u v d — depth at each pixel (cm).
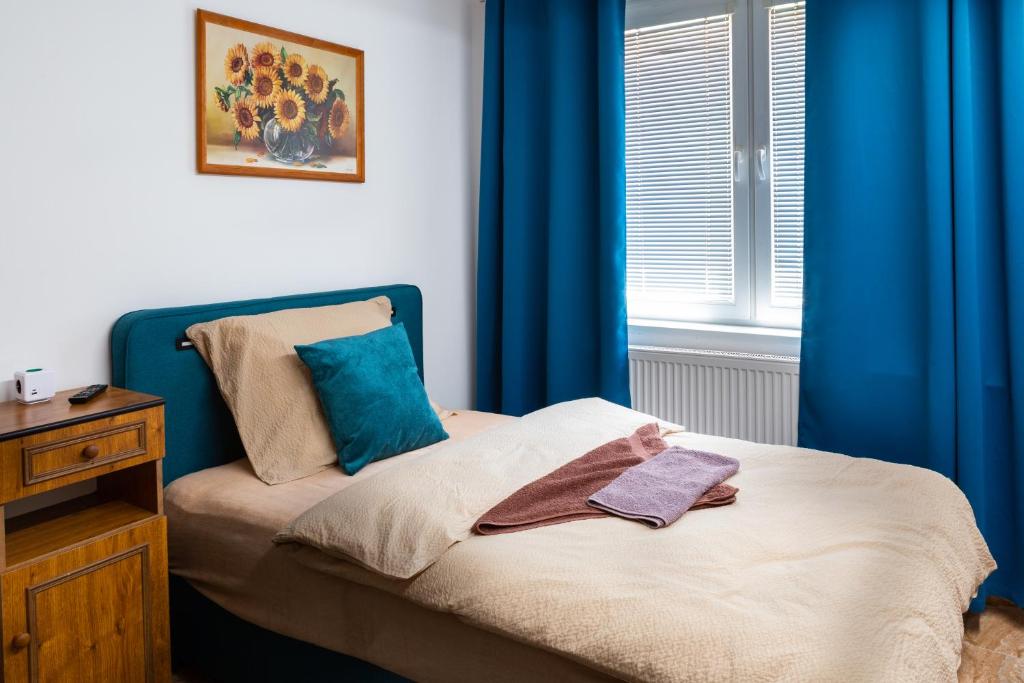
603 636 139
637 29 332
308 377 236
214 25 241
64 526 188
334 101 283
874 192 268
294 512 198
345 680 185
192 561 209
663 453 217
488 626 151
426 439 248
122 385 217
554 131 322
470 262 359
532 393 346
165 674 196
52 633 172
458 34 344
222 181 249
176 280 238
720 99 317
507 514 179
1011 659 229
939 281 254
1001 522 262
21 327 201
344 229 294
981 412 253
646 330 329
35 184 202
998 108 249
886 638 132
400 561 165
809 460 221
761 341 304
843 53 268
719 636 132
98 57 213
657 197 336
